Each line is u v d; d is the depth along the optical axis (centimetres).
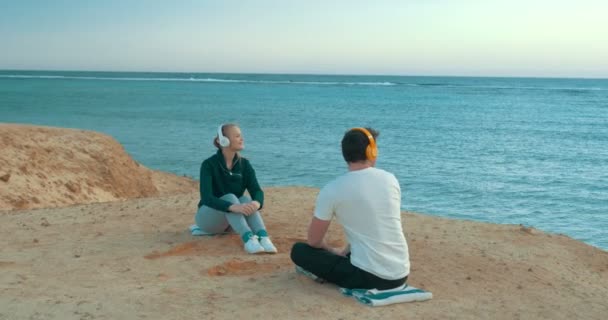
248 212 591
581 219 1655
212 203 596
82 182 1329
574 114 6531
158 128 3953
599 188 2111
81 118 4534
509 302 496
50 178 1266
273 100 8438
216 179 620
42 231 687
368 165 452
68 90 10150
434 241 684
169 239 645
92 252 590
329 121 4922
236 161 625
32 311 418
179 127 4053
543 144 3538
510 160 2819
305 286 487
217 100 8112
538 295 525
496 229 777
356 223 448
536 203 1848
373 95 10856
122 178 1467
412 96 10719
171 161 2533
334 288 482
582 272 632
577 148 3366
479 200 1880
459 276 556
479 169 2508
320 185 2072
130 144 3073
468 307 471
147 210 816
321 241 466
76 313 417
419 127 4575
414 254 620
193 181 1820
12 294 453
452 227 775
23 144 1314
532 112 6781
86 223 732
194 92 10775
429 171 2417
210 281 501
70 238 651
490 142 3584
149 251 594
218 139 617
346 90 13262
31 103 6231
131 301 445
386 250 449
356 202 443
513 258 638
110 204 882
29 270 524
